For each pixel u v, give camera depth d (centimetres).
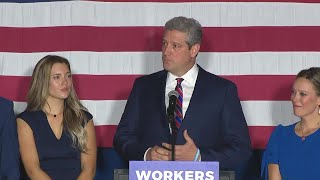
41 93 1033
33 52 1194
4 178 991
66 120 1038
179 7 1195
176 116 970
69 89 1037
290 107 1183
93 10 1198
